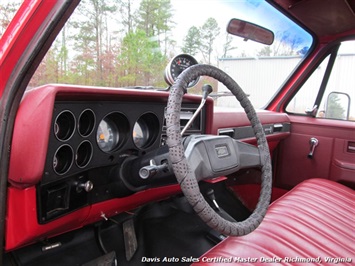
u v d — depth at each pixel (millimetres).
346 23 2141
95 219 1268
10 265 1245
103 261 1424
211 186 2137
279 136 2365
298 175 2498
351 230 1251
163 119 1298
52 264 1325
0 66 736
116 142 1192
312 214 1331
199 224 1820
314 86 2477
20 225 911
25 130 805
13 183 856
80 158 1080
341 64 2326
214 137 930
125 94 1079
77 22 1323
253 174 2391
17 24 700
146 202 1466
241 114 2035
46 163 915
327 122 2322
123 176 1153
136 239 1661
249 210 2352
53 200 992
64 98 918
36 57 730
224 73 1050
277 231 1162
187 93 1370
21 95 783
